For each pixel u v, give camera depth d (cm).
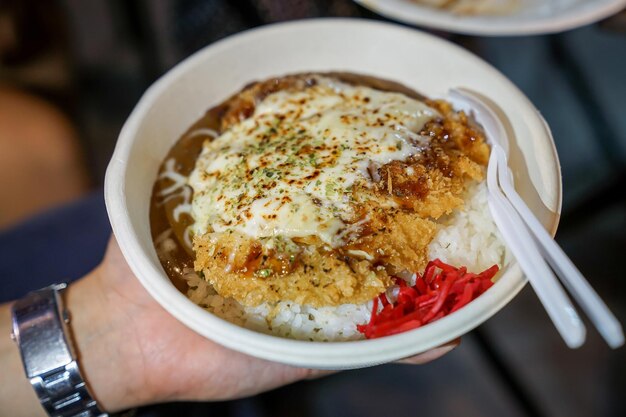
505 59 50
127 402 29
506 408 42
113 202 24
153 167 27
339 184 25
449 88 29
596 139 48
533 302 45
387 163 26
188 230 26
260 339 20
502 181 24
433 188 25
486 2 40
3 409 28
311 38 30
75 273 37
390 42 30
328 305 23
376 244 24
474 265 25
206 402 36
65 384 27
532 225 22
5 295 36
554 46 50
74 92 59
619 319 43
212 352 28
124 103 58
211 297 24
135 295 29
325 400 43
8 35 60
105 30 60
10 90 55
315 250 24
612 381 42
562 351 43
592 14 38
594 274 45
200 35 46
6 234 39
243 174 26
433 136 27
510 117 27
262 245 24
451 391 43
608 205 45
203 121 30
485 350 43
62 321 28
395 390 43
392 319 22
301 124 28
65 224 39
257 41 30
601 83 49
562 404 42
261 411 40
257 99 30
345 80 30
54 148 53
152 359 28
